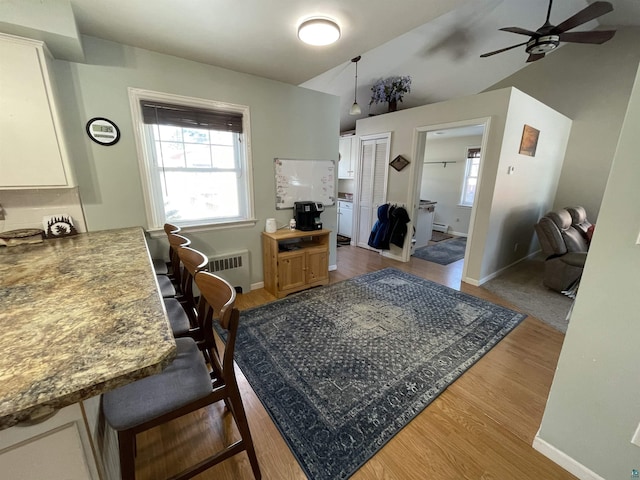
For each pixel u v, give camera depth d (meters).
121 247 1.71
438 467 1.29
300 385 1.76
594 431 1.18
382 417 1.54
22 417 0.53
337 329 2.39
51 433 0.66
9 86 1.56
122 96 2.15
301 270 3.15
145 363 0.66
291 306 2.80
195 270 1.26
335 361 1.98
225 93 2.60
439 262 4.39
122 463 0.89
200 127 2.53
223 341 2.20
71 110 1.98
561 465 1.30
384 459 1.32
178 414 0.96
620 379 1.09
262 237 3.15
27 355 0.68
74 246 1.74
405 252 4.37
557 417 1.29
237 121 2.72
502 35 3.91
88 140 2.07
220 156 2.75
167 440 1.40
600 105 4.38
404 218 4.25
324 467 1.27
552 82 4.70
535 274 3.88
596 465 1.20
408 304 2.89
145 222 2.42
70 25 1.60
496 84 5.18
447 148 6.49
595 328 1.13
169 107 2.35
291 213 3.34
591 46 4.32
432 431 1.47
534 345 2.23
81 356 0.68
